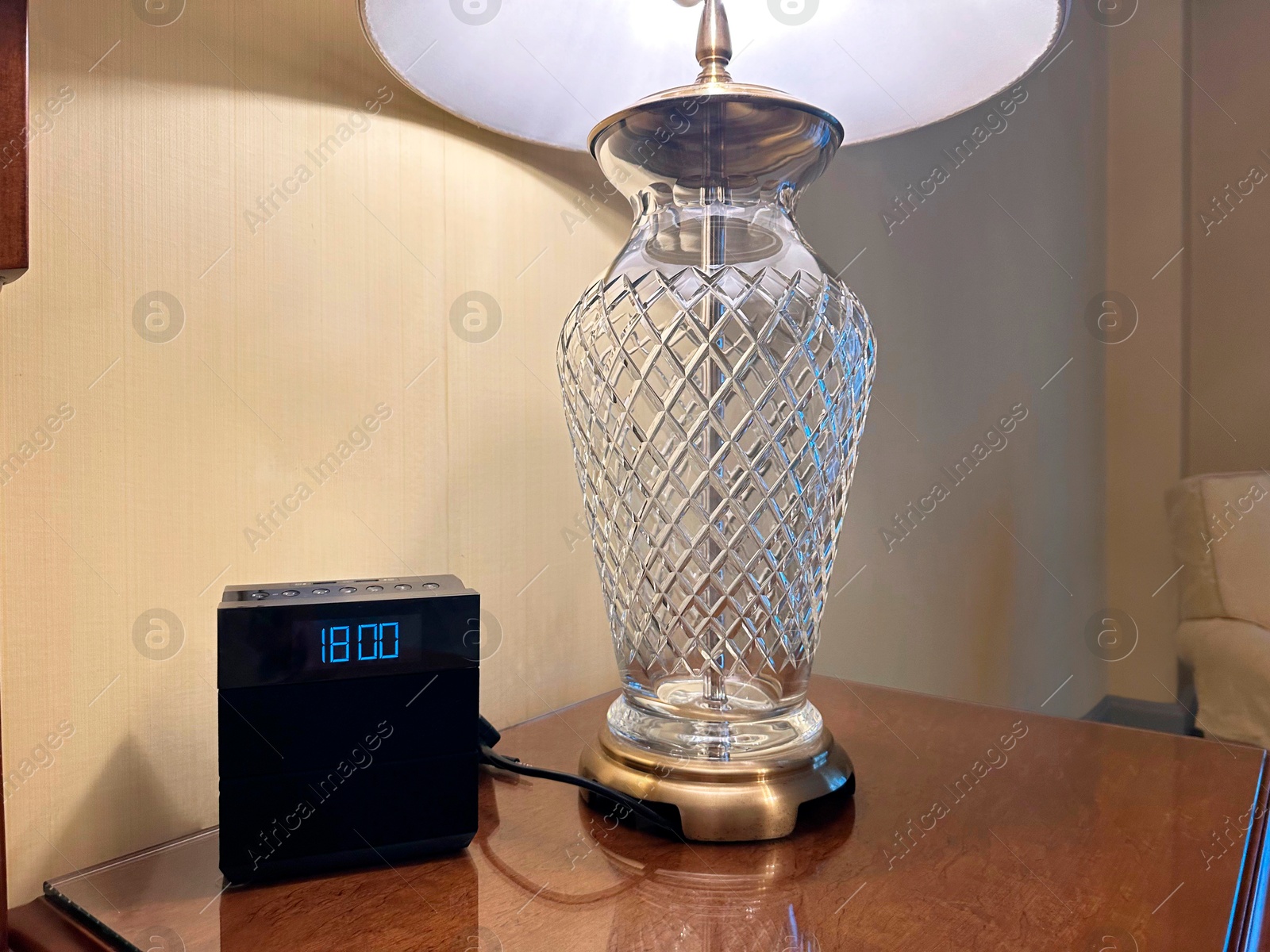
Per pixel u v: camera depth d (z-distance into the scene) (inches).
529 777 25.0
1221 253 86.9
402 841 19.2
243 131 22.7
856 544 50.3
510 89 26.9
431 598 19.2
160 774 21.3
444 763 19.5
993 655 68.5
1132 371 89.1
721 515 21.4
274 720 18.1
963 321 63.4
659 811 20.8
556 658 33.0
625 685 23.3
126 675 20.6
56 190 19.1
